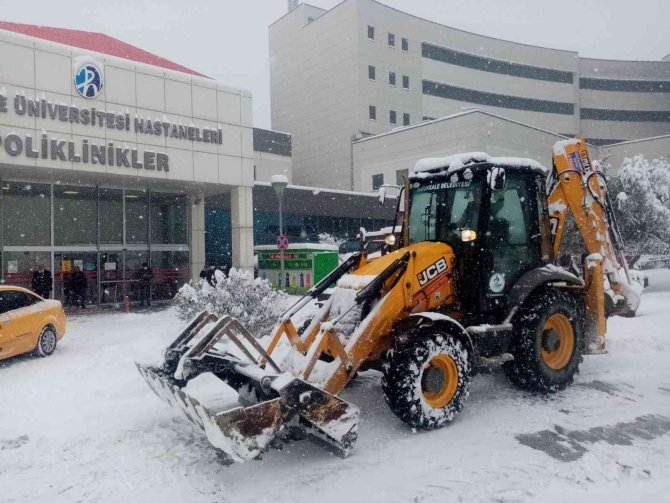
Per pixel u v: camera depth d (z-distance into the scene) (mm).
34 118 14422
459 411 5191
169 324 12727
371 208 30906
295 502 3834
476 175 5863
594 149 44844
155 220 19688
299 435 4977
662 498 3762
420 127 38656
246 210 19297
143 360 7949
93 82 15461
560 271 6266
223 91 18547
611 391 6180
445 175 6133
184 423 5465
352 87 47219
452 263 5812
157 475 4312
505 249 6066
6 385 7117
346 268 6008
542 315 5969
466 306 5875
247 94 19219
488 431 5020
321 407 4312
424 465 4348
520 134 38000
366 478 4160
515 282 6039
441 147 37250
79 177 16453
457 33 53156
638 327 9477
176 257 20109
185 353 4652
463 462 4383
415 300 5469
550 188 7262
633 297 7305
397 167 40250
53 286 17109
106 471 4406
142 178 16906
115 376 7207
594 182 7180
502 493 3867
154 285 19438
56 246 17203
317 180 50750
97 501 3932
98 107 15602
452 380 5207
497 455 4492
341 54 48344
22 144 14211
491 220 5891
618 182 23281
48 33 19062
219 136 18391
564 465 4281
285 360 5031
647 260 26688
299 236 30609
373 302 5426
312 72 51312
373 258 6438
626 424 5148
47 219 17109
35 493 4078
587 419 5289
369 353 5145
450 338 5168
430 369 5082
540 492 3869
